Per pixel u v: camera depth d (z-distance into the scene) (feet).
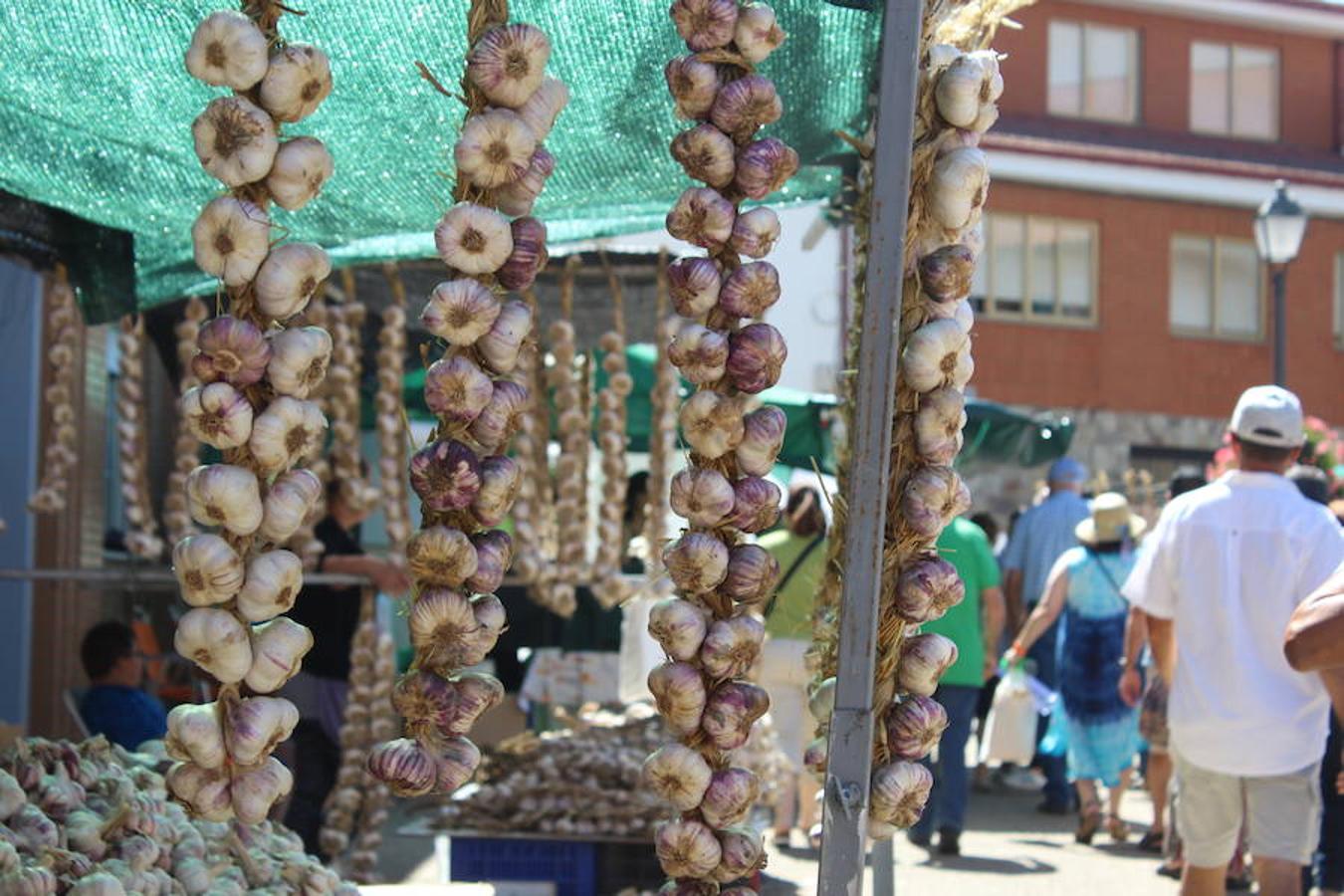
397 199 12.63
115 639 19.95
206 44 7.22
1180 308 81.41
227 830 11.02
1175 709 15.53
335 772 21.17
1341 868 19.77
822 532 25.21
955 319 8.57
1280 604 15.10
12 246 14.98
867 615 8.05
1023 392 78.74
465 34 9.72
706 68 8.32
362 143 11.36
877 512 8.05
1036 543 34.37
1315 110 87.76
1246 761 14.98
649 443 31.04
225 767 7.26
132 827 9.94
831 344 68.13
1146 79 84.58
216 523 7.18
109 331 31.76
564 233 15.34
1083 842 28.14
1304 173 81.97
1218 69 86.38
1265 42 86.99
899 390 8.41
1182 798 15.56
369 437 36.94
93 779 10.45
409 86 10.37
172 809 10.84
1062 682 28.19
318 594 21.03
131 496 21.76
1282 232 45.11
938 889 23.47
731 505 8.22
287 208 7.50
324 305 22.89
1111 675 27.66
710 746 8.30
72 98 10.85
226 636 7.12
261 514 7.25
